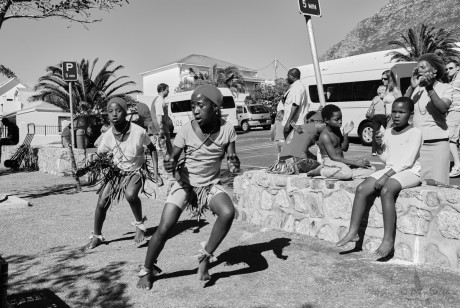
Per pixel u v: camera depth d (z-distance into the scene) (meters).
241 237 5.52
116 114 5.08
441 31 37.28
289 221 5.67
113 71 40.72
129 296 3.80
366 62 16.80
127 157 5.23
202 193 3.87
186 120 28.75
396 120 4.41
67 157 12.02
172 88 57.88
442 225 4.11
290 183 5.62
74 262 4.73
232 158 3.88
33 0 7.75
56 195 8.96
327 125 5.27
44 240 5.61
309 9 5.88
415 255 4.30
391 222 4.29
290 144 6.30
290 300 3.63
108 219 6.68
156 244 3.88
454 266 4.05
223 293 3.82
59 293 3.90
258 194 6.11
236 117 28.08
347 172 5.02
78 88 39.50
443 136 4.77
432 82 4.57
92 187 9.76
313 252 4.78
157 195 8.17
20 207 7.68
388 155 4.51
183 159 3.88
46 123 43.59
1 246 5.39
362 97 16.75
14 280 4.25
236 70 51.44
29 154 14.59
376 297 3.59
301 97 6.50
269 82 60.31
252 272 4.29
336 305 3.50
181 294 3.82
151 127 10.63
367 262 4.40
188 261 4.65
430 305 3.40
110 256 4.90
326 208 5.19
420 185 4.51
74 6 7.91
